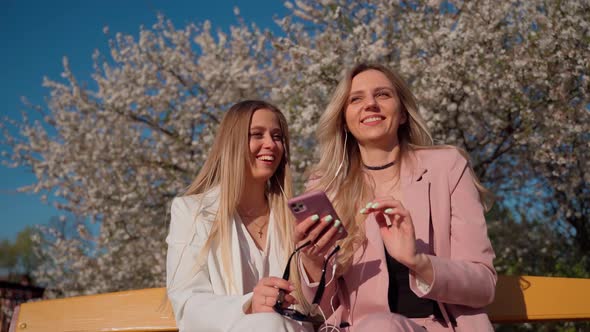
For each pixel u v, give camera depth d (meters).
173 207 2.54
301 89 6.54
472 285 2.05
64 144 8.48
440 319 2.17
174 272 2.32
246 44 8.47
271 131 2.65
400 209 2.00
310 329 2.24
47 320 2.43
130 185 8.14
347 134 2.72
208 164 2.67
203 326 2.04
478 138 6.64
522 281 2.45
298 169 6.75
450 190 2.37
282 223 2.61
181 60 8.33
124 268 8.24
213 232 2.38
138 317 2.36
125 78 8.40
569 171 6.66
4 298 8.41
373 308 2.21
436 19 6.41
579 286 2.47
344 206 2.46
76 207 8.70
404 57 6.29
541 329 7.12
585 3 5.51
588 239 7.51
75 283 9.41
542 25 5.64
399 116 2.63
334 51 6.45
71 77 8.59
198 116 7.97
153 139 8.40
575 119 5.95
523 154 6.75
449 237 2.30
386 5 6.50
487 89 5.96
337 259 2.25
